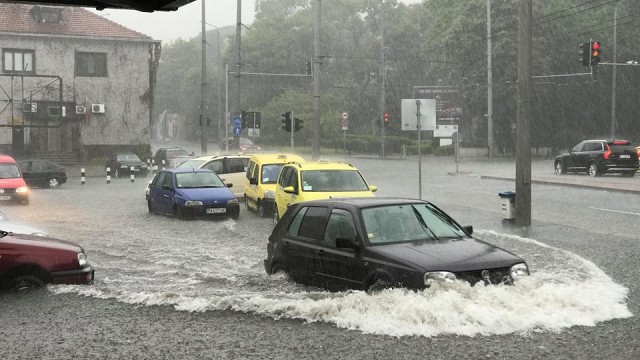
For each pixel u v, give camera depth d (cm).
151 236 1775
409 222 944
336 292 921
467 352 687
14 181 2703
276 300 887
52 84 5275
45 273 1012
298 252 1010
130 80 5484
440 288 804
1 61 5138
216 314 868
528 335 745
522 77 1845
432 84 9069
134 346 732
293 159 2319
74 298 962
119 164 4738
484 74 6712
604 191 2928
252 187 2319
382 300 812
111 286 1080
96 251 1511
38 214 2362
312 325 802
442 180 3909
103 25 5469
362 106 9581
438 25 7519
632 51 6556
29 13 5338
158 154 5294
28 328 810
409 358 672
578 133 6844
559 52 6562
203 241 1669
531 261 1252
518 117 1856
